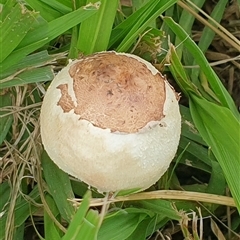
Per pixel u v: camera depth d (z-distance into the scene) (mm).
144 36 180
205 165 195
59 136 137
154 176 143
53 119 139
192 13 204
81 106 135
